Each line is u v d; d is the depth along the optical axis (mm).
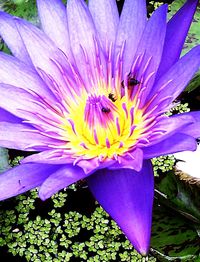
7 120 232
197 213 256
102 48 245
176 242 256
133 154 208
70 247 273
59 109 237
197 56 211
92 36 244
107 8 251
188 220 264
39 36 243
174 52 233
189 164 269
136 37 239
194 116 209
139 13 240
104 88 246
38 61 242
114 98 239
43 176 211
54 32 248
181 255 250
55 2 251
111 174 208
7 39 247
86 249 272
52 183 193
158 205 275
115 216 195
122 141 224
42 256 272
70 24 243
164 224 264
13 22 247
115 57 242
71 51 245
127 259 266
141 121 226
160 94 222
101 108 224
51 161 206
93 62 243
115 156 214
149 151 204
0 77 237
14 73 239
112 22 250
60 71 243
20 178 211
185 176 262
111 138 227
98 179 208
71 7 242
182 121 190
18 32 247
